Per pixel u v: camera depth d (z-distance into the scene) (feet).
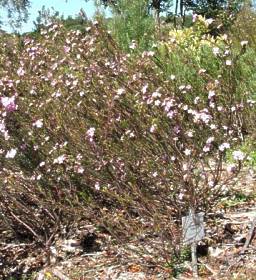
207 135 16.76
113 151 15.37
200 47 27.20
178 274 12.55
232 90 19.24
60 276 13.43
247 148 17.95
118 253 13.50
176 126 15.24
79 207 14.88
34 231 15.31
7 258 14.89
